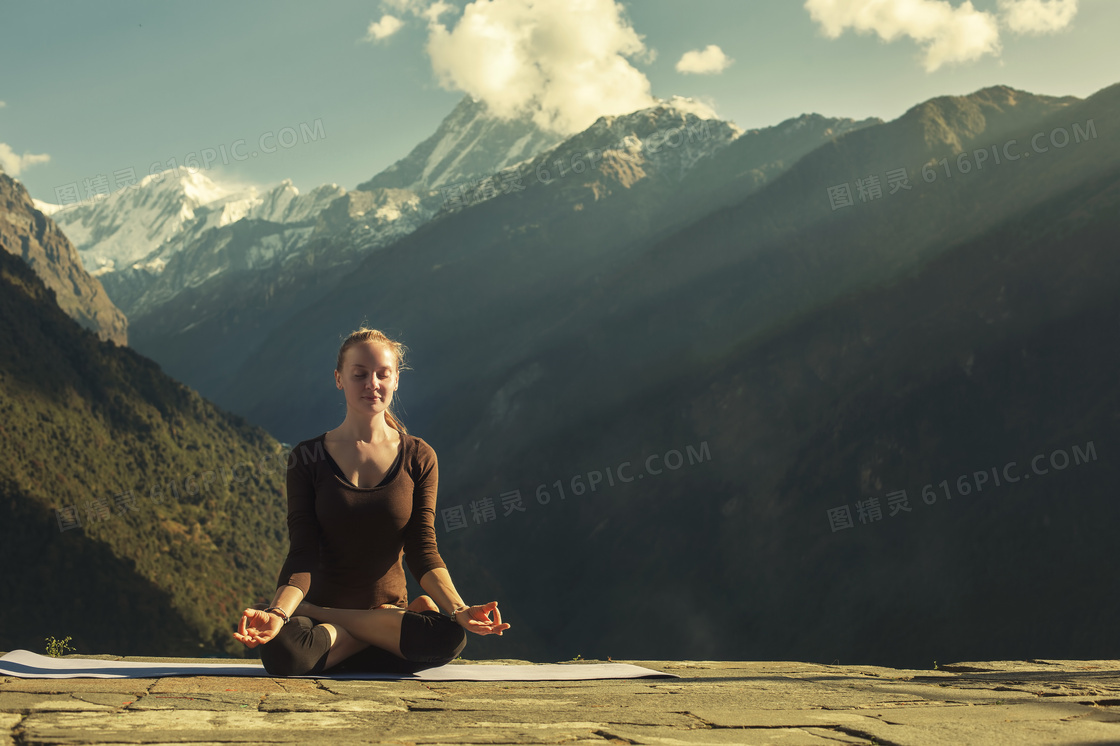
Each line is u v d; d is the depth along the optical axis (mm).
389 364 4426
